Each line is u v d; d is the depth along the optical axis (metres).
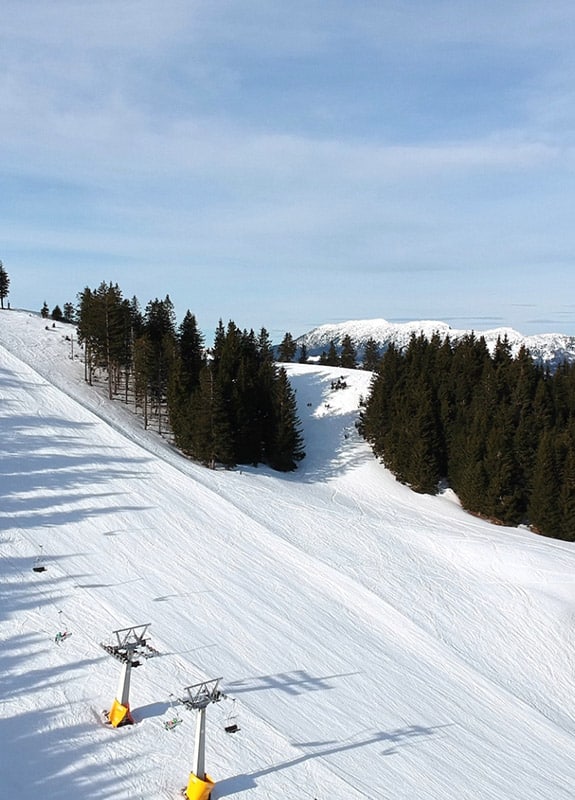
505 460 54.44
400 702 26.36
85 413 55.53
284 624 30.62
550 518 51.56
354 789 19.83
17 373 59.81
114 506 39.88
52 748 18.86
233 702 23.14
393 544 44.28
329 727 23.19
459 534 47.81
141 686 22.81
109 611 27.84
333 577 37.19
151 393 61.56
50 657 23.45
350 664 28.45
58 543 33.47
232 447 55.00
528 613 36.94
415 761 22.39
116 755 19.11
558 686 31.28
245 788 18.80
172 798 17.83
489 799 21.27
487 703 28.17
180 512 41.59
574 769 24.59
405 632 32.81
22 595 27.56
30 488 39.34
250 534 40.81
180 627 27.91
